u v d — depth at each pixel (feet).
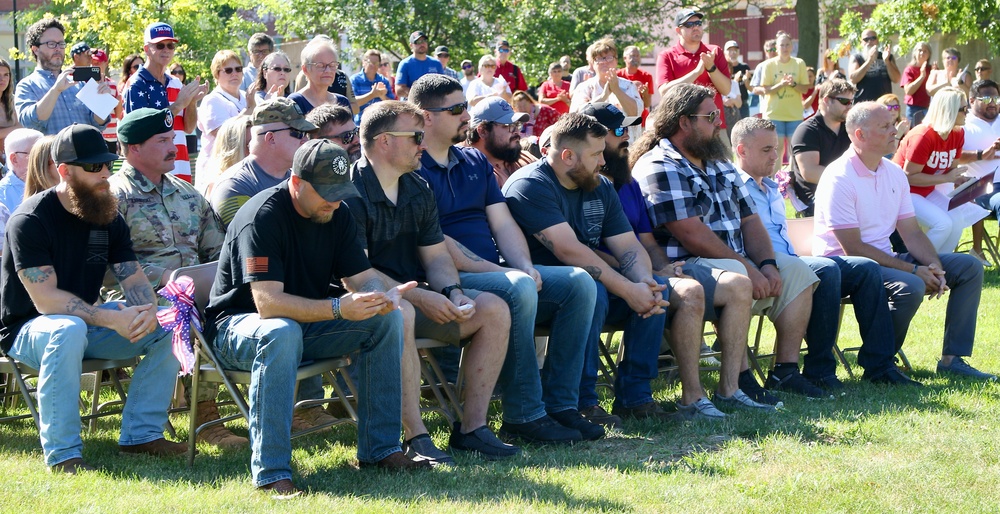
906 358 20.70
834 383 19.11
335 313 12.98
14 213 14.24
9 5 83.15
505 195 17.57
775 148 20.56
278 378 12.87
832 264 19.27
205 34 77.00
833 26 88.79
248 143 19.20
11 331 14.28
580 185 17.31
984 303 26.84
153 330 13.94
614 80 32.63
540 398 15.66
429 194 15.69
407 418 14.34
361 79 43.32
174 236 16.37
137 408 14.76
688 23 34.81
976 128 32.40
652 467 14.10
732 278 17.52
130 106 25.98
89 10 55.06
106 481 13.20
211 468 14.02
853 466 14.01
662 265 18.45
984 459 14.35
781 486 13.06
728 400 17.62
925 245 20.88
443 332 15.11
